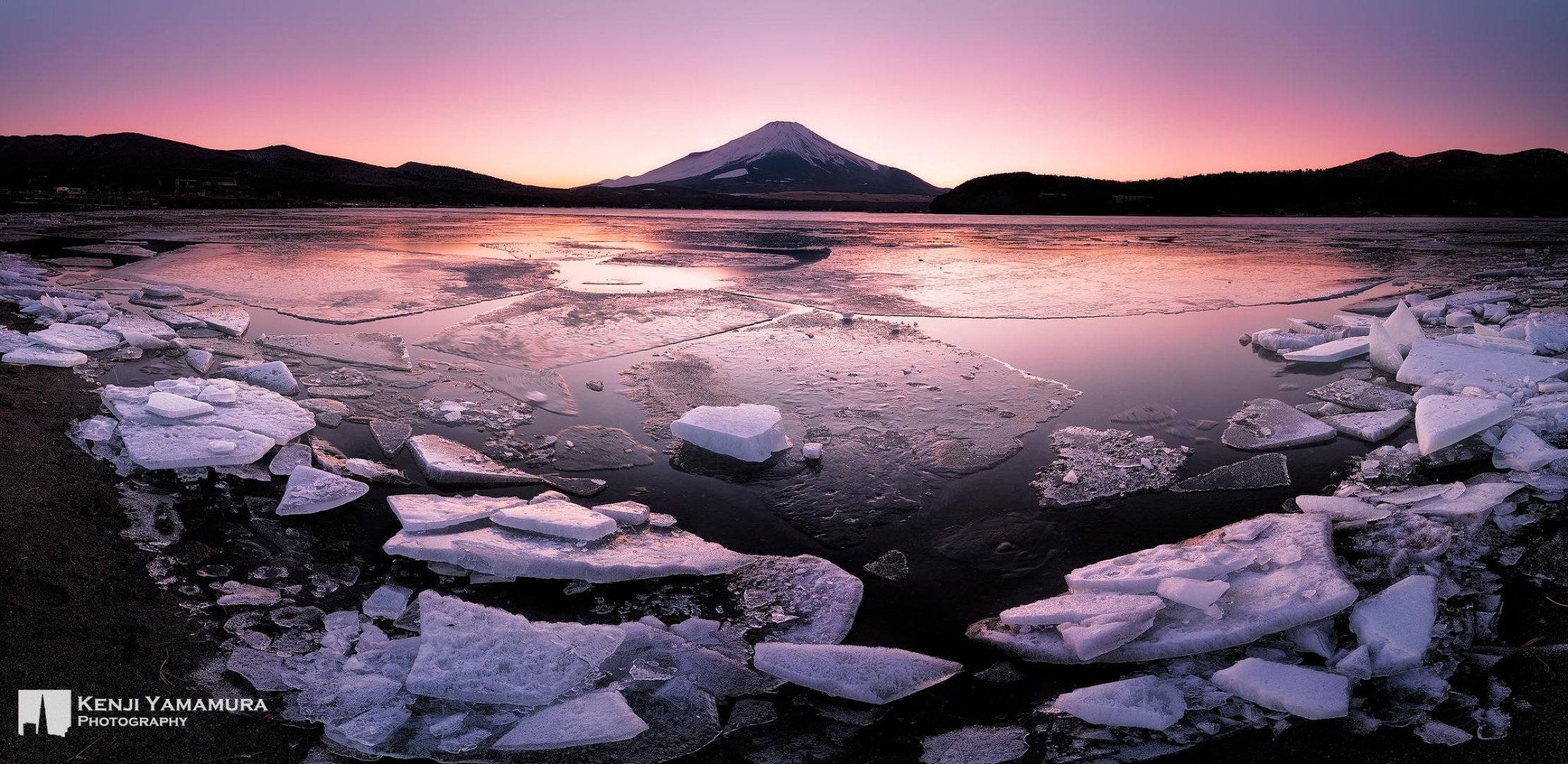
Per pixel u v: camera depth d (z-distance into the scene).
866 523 4.68
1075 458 5.53
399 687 3.13
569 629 3.48
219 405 5.89
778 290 12.36
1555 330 7.77
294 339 8.40
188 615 3.54
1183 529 4.59
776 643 3.50
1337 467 5.41
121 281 11.99
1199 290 12.93
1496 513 4.51
